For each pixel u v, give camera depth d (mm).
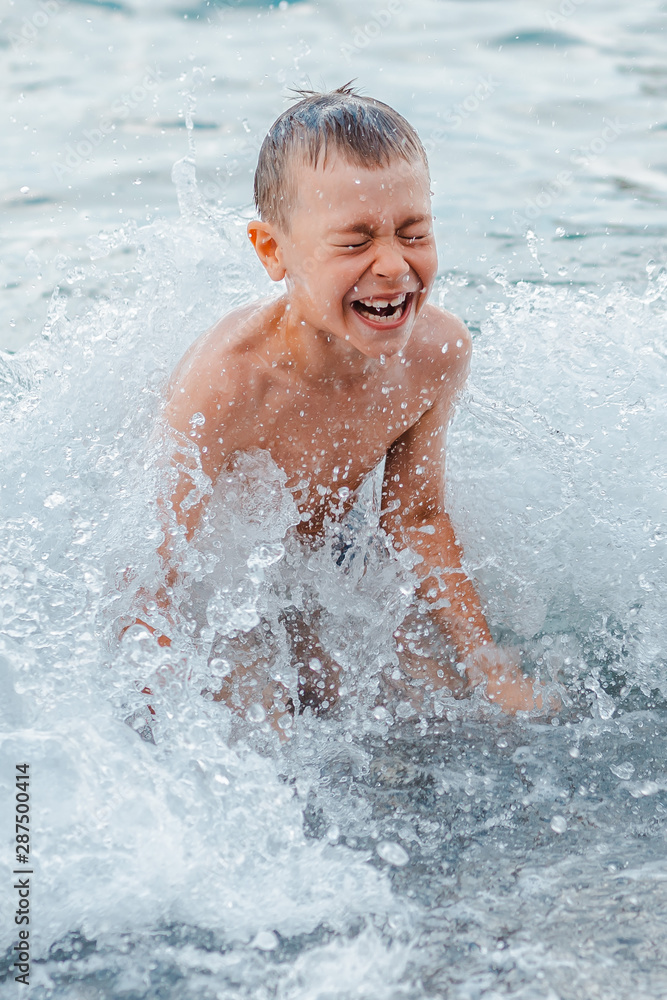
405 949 1171
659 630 1876
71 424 2047
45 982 1143
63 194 3779
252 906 1249
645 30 5910
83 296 2980
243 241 2621
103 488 1868
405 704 1735
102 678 1562
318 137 1564
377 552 1991
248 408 1752
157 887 1270
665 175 4047
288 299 1703
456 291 3043
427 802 1464
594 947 1161
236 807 1397
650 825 1404
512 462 2164
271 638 1814
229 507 1820
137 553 1705
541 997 1087
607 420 2234
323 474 1867
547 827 1404
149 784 1404
